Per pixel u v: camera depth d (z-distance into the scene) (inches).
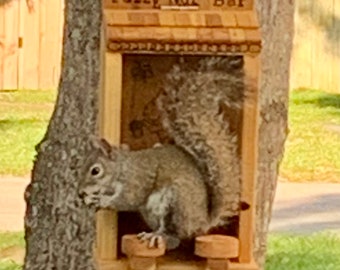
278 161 235.6
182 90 153.7
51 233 232.7
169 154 152.3
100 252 154.5
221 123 153.8
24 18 776.9
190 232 151.6
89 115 225.6
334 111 723.4
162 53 151.3
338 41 815.7
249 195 154.1
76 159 227.3
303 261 350.3
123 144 153.6
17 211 417.4
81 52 223.3
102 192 148.9
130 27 150.6
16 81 780.0
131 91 156.0
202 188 152.3
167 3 153.4
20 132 600.7
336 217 426.0
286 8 233.0
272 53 231.5
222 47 150.4
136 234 154.3
